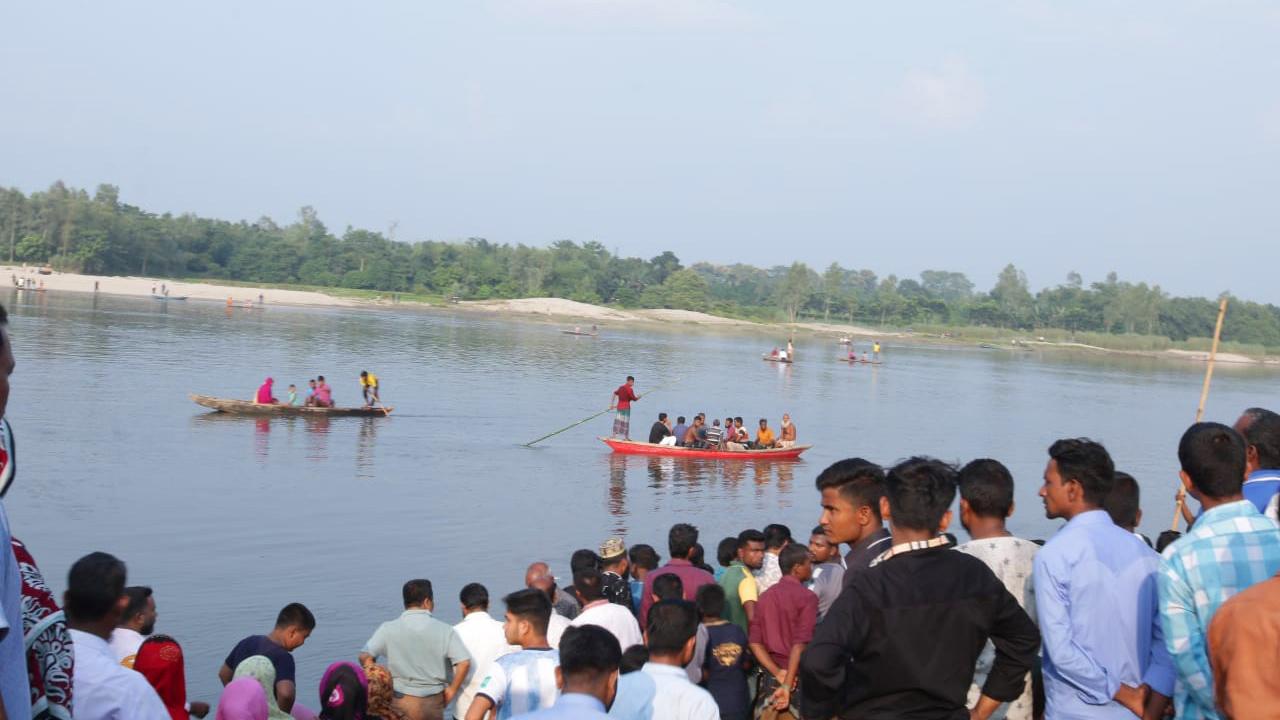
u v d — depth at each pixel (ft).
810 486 100.63
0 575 10.34
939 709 15.97
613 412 147.95
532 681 23.63
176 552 62.34
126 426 105.91
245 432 109.09
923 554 16.42
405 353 221.66
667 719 20.24
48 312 258.37
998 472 19.80
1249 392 301.22
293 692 28.94
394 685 30.94
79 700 16.93
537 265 586.04
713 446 119.14
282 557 62.85
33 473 80.33
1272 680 12.10
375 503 80.07
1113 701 17.89
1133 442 156.87
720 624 28.09
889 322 634.02
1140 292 622.95
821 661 15.75
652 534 76.54
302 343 225.97
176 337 215.10
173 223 546.67
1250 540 16.39
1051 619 17.84
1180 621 16.53
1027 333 620.90
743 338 425.69
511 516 79.10
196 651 46.39
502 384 175.22
